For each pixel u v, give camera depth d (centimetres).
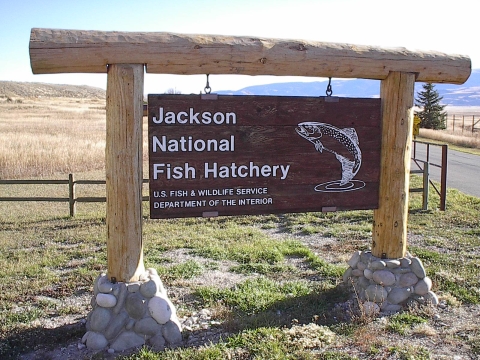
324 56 473
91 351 418
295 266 665
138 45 422
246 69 457
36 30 409
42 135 2797
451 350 414
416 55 502
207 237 816
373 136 512
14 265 658
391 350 409
